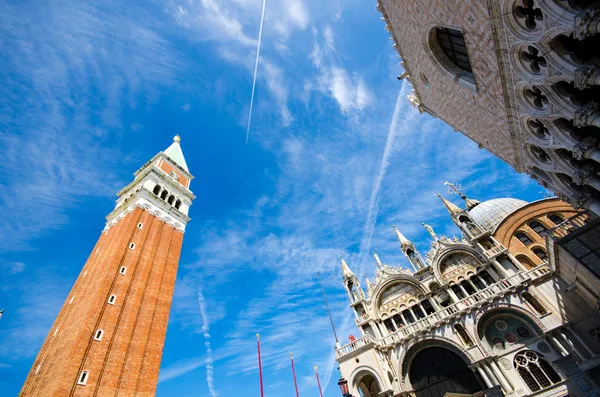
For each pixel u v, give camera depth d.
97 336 36.09
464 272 37.25
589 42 13.27
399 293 40.50
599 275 20.36
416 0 20.50
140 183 58.66
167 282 48.97
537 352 28.55
